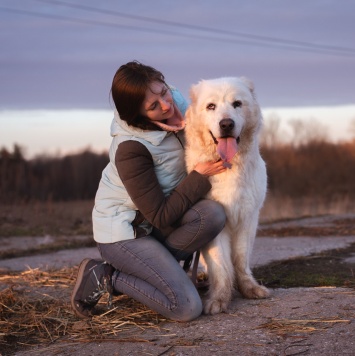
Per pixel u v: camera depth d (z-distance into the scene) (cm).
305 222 1353
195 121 479
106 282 451
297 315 429
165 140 458
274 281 589
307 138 4125
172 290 428
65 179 2453
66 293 544
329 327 398
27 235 1156
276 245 898
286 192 3634
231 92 476
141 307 479
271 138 4106
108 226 450
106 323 441
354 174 3744
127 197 453
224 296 461
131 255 442
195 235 453
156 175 453
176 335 404
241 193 478
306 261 716
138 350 380
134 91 430
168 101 451
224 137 459
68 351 390
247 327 409
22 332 439
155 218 438
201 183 445
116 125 456
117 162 437
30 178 2131
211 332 404
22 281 598
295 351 359
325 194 3450
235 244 500
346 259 724
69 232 1203
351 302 456
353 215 1546
